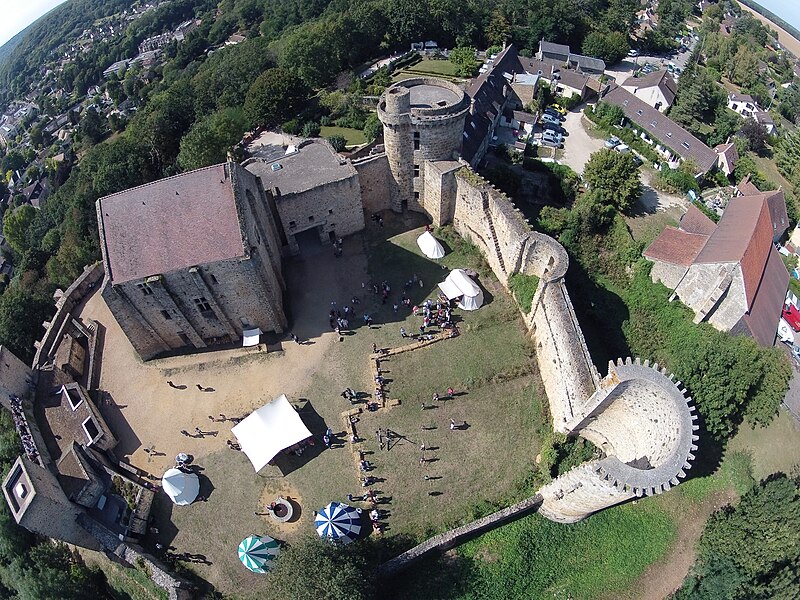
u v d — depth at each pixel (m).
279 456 39.53
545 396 42.53
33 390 42.31
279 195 48.28
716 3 168.00
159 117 80.75
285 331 47.25
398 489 37.62
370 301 49.44
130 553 34.50
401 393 42.56
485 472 38.50
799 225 64.62
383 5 92.44
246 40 134.75
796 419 43.97
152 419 42.06
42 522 33.34
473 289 47.78
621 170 56.81
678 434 27.89
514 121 74.50
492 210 48.34
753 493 36.75
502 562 34.84
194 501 37.59
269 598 33.06
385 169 54.09
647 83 89.38
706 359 39.91
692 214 58.44
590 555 36.03
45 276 68.81
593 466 27.27
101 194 66.06
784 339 52.88
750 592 33.16
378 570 32.81
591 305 52.66
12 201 142.50
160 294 40.06
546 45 96.12
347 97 74.00
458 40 93.94
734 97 104.19
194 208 39.78
